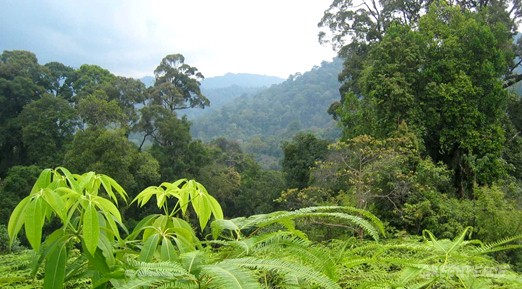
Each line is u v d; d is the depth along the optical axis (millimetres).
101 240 1796
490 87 13883
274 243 1793
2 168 32281
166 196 2367
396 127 13266
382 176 10719
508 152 16312
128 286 1386
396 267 2896
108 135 22172
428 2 19609
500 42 15625
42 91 34719
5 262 2838
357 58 21500
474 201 10492
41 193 1690
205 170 29094
